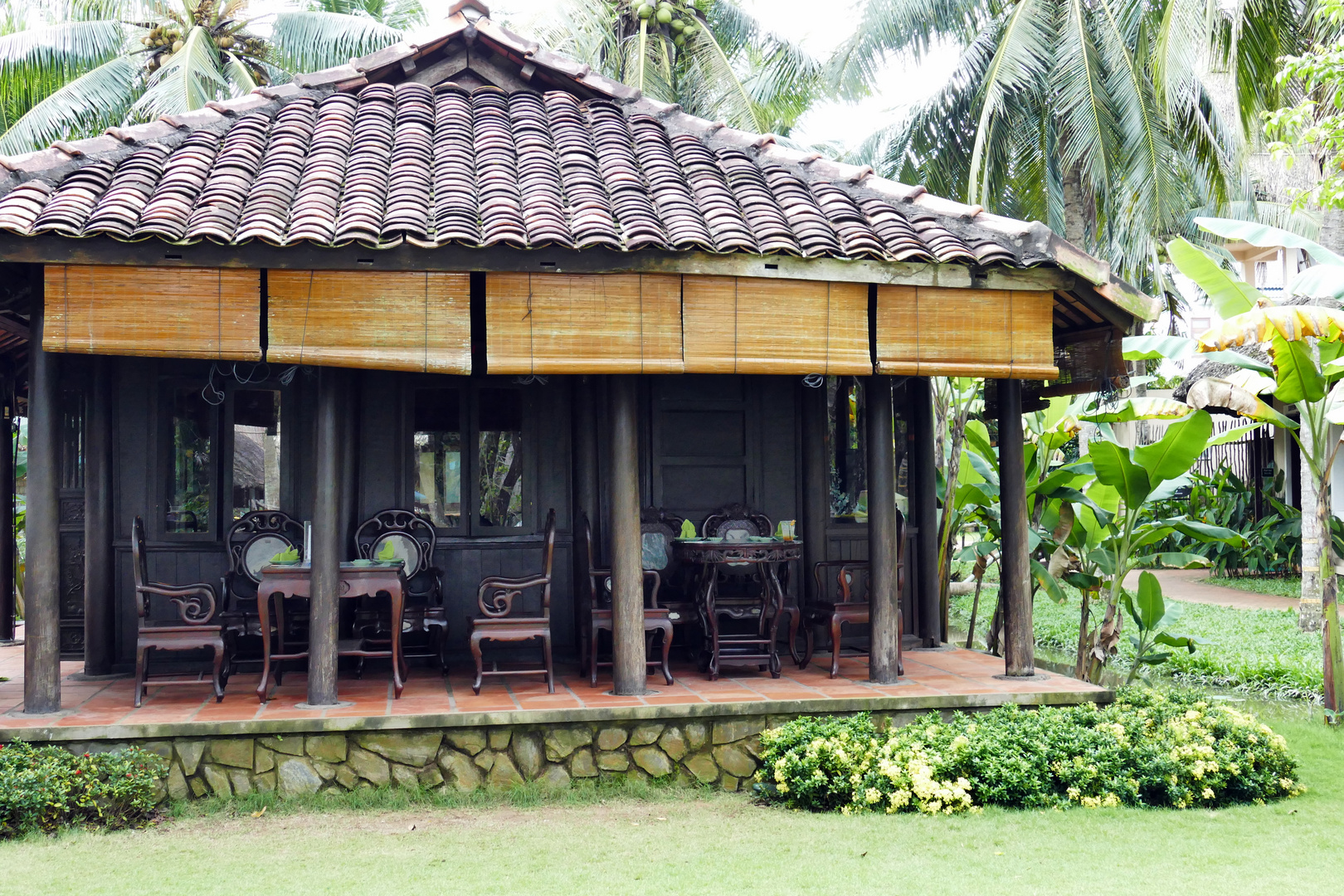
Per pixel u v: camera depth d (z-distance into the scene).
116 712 5.48
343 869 4.36
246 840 4.77
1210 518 17.52
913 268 5.73
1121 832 4.81
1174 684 9.24
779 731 5.59
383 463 7.27
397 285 5.35
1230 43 12.01
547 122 6.75
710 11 17.72
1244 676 9.06
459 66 7.20
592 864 4.44
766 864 4.42
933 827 4.91
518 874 4.32
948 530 9.12
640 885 4.17
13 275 5.58
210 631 5.74
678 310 5.55
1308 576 11.59
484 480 7.43
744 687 6.25
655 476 7.64
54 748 5.04
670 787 5.64
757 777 5.58
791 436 7.89
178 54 14.20
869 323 5.91
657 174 6.12
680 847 4.67
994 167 15.01
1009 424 6.48
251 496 7.11
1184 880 4.17
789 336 5.66
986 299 5.95
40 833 4.77
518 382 7.50
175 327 5.13
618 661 5.94
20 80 14.79
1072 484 8.52
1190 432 7.20
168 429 7.05
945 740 5.46
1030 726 5.57
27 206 4.97
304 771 5.36
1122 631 11.59
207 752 5.29
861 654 7.65
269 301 5.23
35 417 5.38
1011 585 6.50
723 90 16.39
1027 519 6.53
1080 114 12.98
